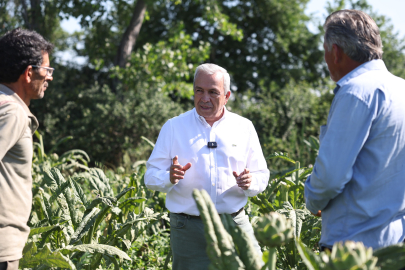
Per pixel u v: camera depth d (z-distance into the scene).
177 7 16.69
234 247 1.50
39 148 5.98
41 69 1.82
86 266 2.78
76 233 2.61
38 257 2.08
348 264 1.11
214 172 2.25
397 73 16.83
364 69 1.64
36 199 3.37
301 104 10.33
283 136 9.74
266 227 1.23
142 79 11.13
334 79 1.81
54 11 11.11
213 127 2.33
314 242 3.02
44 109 10.84
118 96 10.81
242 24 17.64
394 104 1.56
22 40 1.76
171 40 11.74
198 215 2.23
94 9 10.86
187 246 2.26
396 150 1.56
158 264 3.38
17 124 1.67
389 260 1.33
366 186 1.57
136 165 4.93
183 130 2.32
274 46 17.47
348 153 1.54
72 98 11.52
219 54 17.97
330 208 1.67
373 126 1.56
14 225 1.76
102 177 3.50
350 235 1.60
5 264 1.74
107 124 10.12
